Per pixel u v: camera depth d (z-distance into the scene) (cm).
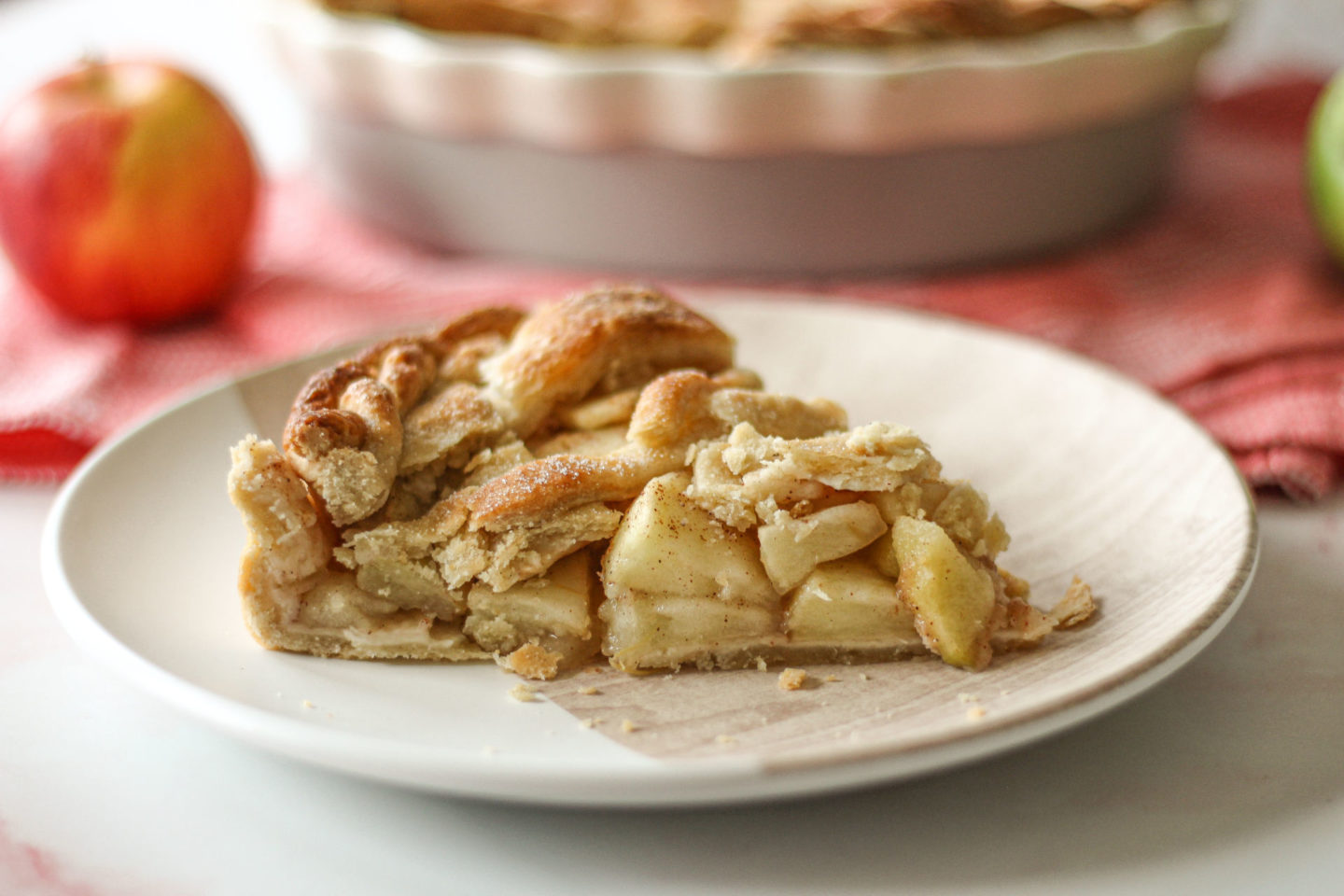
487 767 55
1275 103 92
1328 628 65
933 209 79
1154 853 59
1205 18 81
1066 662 61
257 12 82
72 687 64
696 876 58
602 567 63
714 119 78
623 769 55
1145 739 61
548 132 79
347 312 79
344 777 61
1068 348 76
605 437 65
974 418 70
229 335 79
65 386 74
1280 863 58
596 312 66
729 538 63
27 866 59
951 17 80
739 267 81
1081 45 78
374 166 83
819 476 63
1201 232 83
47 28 110
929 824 59
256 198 80
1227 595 61
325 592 62
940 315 78
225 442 68
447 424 64
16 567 68
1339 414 71
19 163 77
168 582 64
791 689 61
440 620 63
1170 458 67
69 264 77
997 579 63
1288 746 61
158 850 59
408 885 58
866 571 63
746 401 64
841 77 77
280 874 59
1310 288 78
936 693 61
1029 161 79
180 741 62
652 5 87
